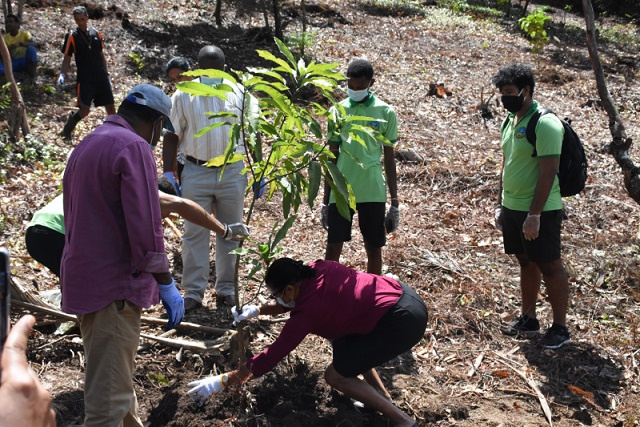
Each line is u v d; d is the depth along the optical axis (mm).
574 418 4324
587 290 5922
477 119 10945
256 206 7488
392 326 3822
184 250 5180
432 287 5848
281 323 5098
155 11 14781
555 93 12898
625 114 12016
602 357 4957
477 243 6809
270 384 4289
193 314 5145
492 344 5105
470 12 21062
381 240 5137
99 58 8812
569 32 20469
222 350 4547
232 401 4070
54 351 4531
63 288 3229
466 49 15977
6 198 6973
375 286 3916
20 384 880
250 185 4059
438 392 4500
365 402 3883
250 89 3947
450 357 4914
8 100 8695
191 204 3877
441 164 8758
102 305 3158
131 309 3244
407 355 4902
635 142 10352
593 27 6367
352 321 3809
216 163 4020
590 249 6727
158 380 4324
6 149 7949
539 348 5039
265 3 14258
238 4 14164
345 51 14234
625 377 4734
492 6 23109
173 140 5031
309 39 13461
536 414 4348
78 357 4535
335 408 4211
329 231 5051
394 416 3865
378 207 5016
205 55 4949
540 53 16422
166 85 11195
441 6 21062
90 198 3131
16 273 5512
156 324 4797
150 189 3127
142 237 3090
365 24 16906
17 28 10508
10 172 7621
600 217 7547
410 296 3971
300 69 3820
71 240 3176
